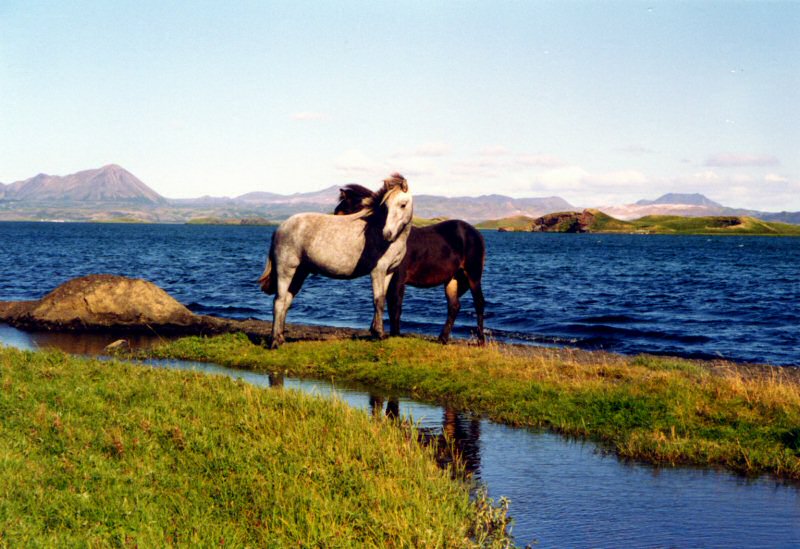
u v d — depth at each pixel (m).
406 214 15.27
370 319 29.39
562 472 8.92
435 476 8.00
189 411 9.49
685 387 12.36
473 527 7.00
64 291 23.14
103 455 7.56
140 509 6.23
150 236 198.00
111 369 12.42
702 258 104.50
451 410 12.16
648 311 33.12
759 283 53.50
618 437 10.45
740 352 21.69
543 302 36.88
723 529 7.13
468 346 17.00
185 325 22.88
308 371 15.34
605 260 95.12
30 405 9.22
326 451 7.98
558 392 12.58
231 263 74.94
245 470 7.26
